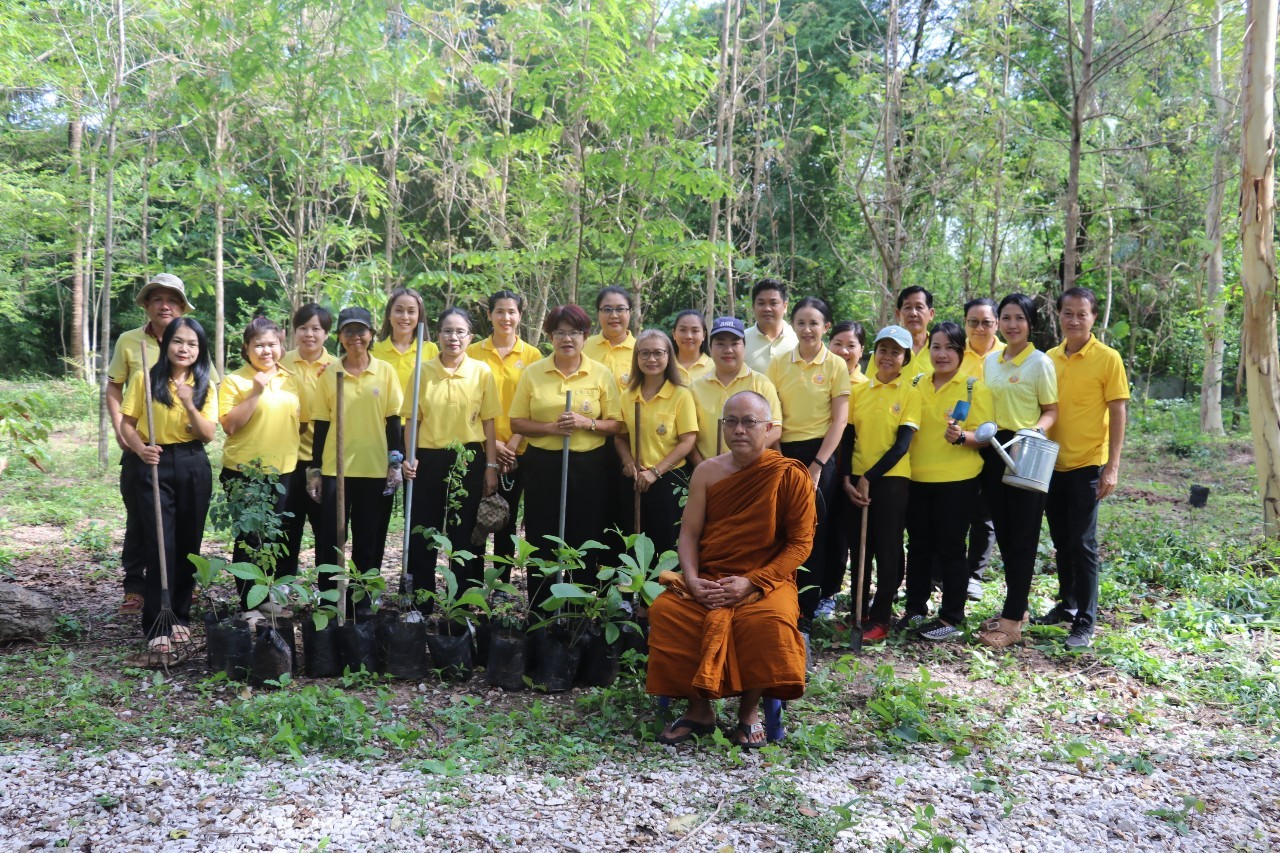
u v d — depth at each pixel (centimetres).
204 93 911
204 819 342
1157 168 1563
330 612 500
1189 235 1638
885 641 586
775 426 555
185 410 529
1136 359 2202
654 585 470
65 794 358
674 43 941
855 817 363
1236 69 1497
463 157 1162
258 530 517
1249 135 821
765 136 1373
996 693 509
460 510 595
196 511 538
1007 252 1658
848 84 1249
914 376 621
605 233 1037
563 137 1125
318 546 621
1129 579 743
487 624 513
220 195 975
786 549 440
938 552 596
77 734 409
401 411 594
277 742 406
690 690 430
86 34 1154
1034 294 1628
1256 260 827
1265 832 368
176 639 512
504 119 1170
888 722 454
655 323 1627
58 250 1958
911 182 1180
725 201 1375
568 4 1049
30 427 629
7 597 538
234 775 374
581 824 352
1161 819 375
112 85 1145
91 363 2133
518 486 681
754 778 396
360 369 581
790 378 580
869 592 589
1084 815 376
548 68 930
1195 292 1723
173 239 1059
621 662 507
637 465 532
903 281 1543
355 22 873
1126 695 511
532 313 1260
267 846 327
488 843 336
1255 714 485
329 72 893
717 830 350
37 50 1251
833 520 630
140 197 1489
